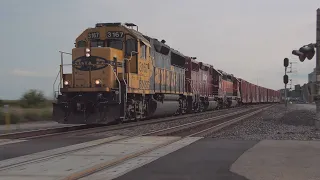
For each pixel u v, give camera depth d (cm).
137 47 2108
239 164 877
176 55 3089
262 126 1973
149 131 1695
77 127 1961
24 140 1377
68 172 798
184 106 3319
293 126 1936
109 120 1864
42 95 3819
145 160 941
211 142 1280
